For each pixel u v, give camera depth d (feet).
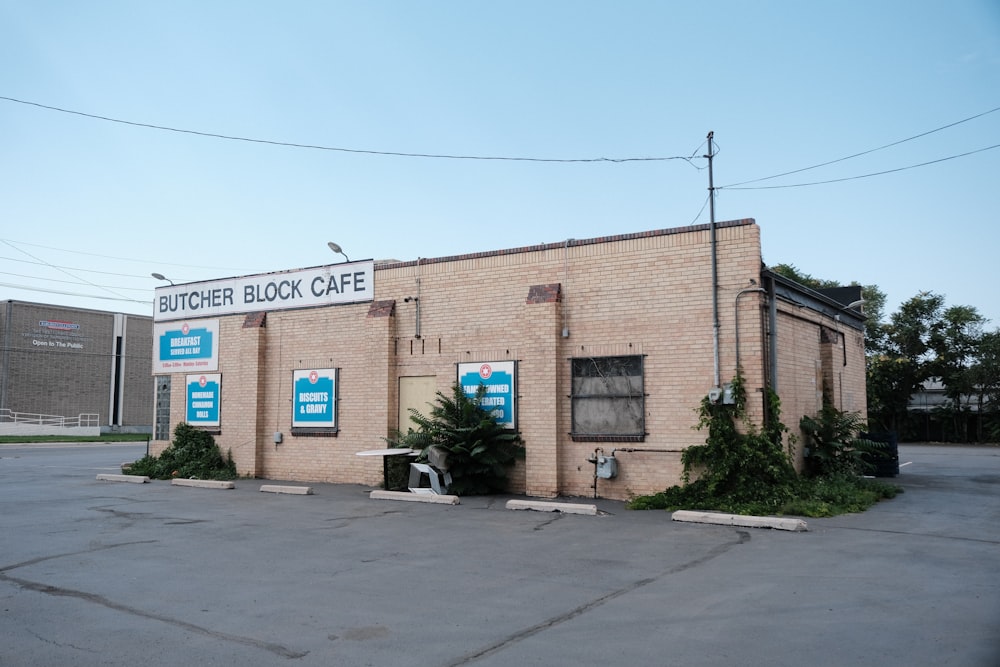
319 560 31.48
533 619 22.63
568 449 51.80
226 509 47.26
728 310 47.47
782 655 18.99
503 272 55.62
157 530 39.29
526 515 44.01
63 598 25.55
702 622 21.98
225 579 28.12
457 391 54.03
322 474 63.10
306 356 64.95
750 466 44.88
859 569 28.22
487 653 19.63
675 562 30.40
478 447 51.72
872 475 63.62
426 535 37.40
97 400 177.06
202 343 71.20
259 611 23.77
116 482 65.00
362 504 49.26
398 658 19.34
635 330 50.34
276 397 66.33
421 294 59.21
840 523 38.65
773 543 33.86
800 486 45.21
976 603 23.39
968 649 19.17
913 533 35.63
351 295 62.85
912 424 157.28
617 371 50.67
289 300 66.39
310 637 21.12
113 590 26.58
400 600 24.93
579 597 25.12
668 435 48.62
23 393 163.53
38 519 43.32
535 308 52.90
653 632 21.16
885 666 18.08
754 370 46.24
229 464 67.92
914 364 158.51
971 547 32.24
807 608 23.17
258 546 34.68
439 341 57.93
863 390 72.64
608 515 43.65
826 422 53.01
